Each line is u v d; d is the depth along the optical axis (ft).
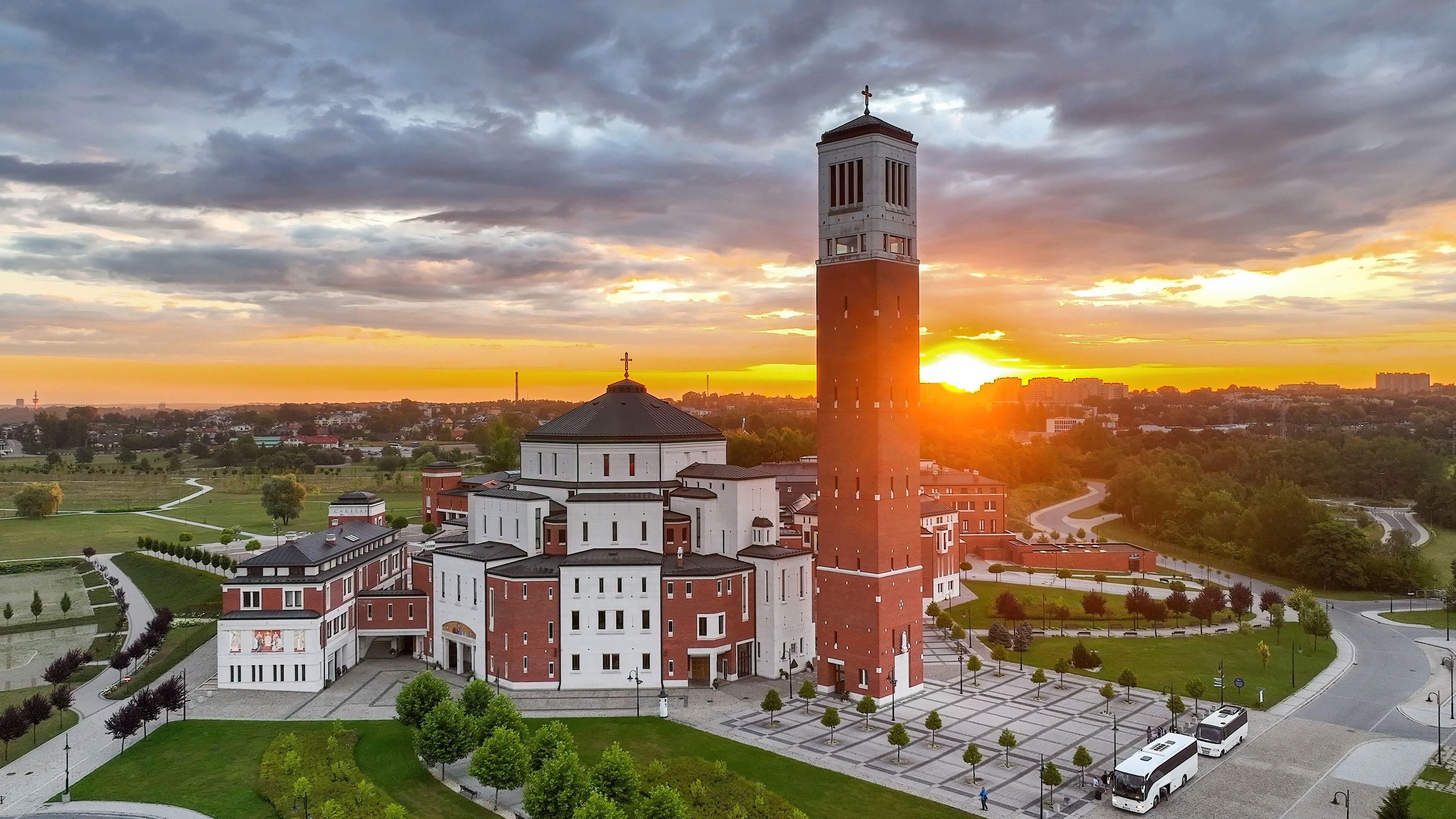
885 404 352.69
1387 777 276.21
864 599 351.67
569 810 231.30
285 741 299.79
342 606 396.98
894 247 364.79
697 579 370.94
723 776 265.95
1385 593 563.89
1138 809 248.73
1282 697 355.36
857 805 256.32
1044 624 477.36
